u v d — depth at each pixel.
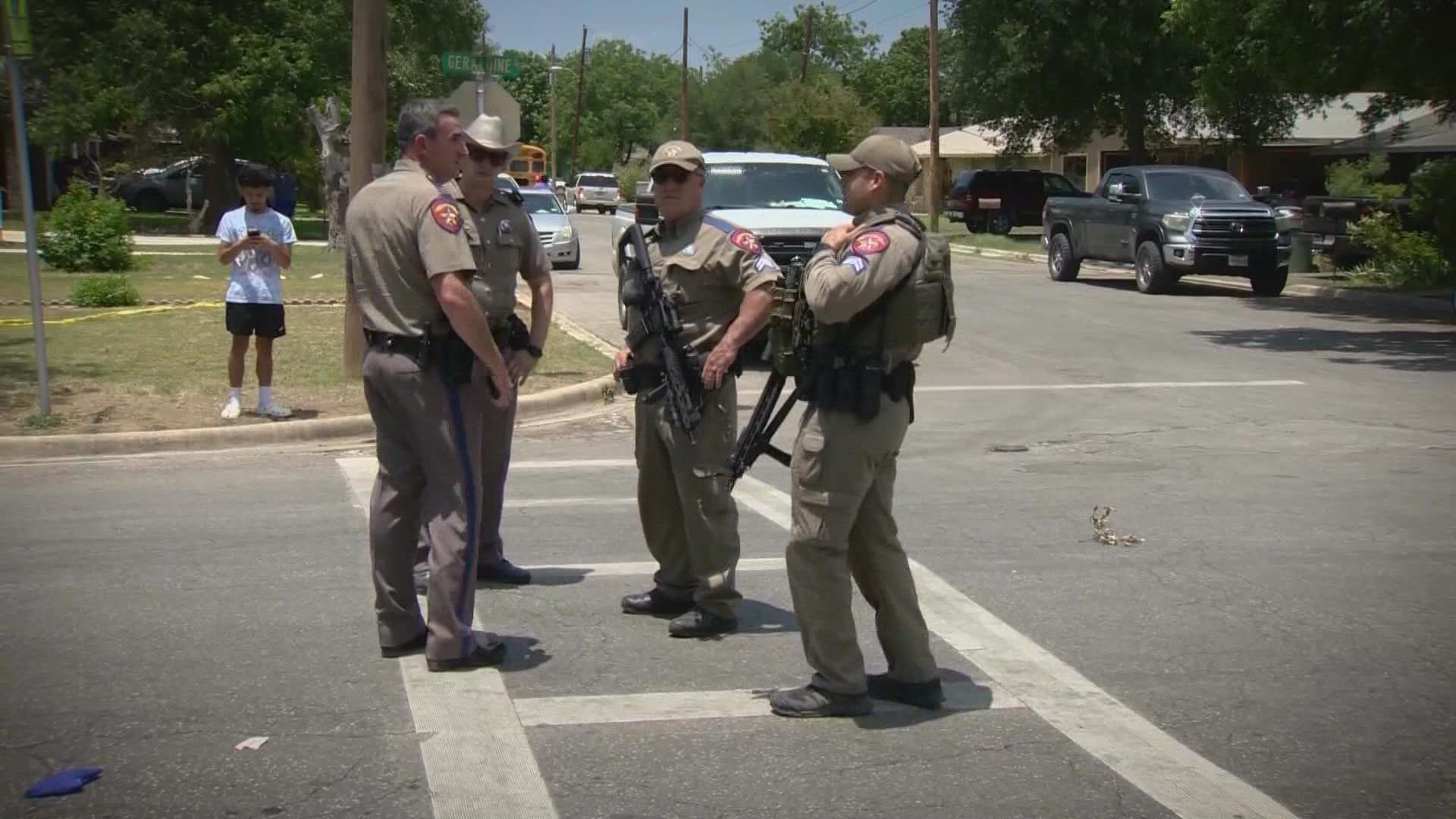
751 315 5.56
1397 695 5.19
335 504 8.32
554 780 4.37
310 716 4.88
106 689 5.13
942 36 43.25
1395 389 13.25
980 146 57.62
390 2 40.44
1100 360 15.38
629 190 72.81
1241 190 23.98
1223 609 6.25
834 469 4.67
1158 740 4.74
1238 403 12.45
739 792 4.29
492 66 14.97
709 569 5.78
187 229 39.09
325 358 14.17
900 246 4.48
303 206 54.56
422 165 5.34
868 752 4.61
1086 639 5.82
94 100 36.06
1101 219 24.95
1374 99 22.33
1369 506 8.33
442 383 5.22
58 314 18.20
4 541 7.36
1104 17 36.91
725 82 73.50
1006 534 7.61
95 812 4.11
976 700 5.10
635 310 5.75
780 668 5.45
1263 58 19.89
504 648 5.52
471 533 5.34
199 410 11.10
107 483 8.93
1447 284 23.92
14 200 44.81
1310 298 23.17
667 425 5.70
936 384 13.60
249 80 36.03
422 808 4.16
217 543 7.34
